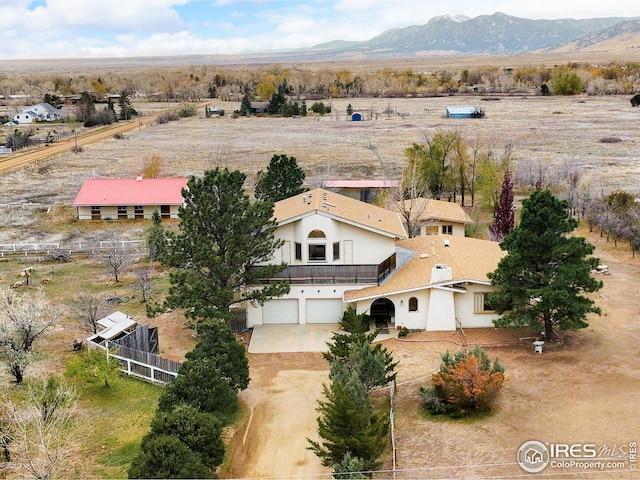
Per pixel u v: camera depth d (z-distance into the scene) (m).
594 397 28.17
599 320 37.44
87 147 122.75
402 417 27.77
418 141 116.75
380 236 39.41
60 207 75.75
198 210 35.66
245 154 109.38
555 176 73.88
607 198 60.84
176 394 26.94
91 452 25.86
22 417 25.20
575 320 33.19
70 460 25.19
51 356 35.06
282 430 27.69
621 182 78.69
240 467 24.94
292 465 24.95
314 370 33.72
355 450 23.38
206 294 34.69
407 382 31.31
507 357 33.09
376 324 39.09
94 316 37.66
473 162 74.12
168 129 148.00
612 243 54.12
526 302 33.97
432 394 28.31
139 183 72.81
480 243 43.53
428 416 27.73
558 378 30.28
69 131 146.75
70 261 55.03
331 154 106.12
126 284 48.00
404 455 24.59
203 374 27.34
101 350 34.19
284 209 41.62
